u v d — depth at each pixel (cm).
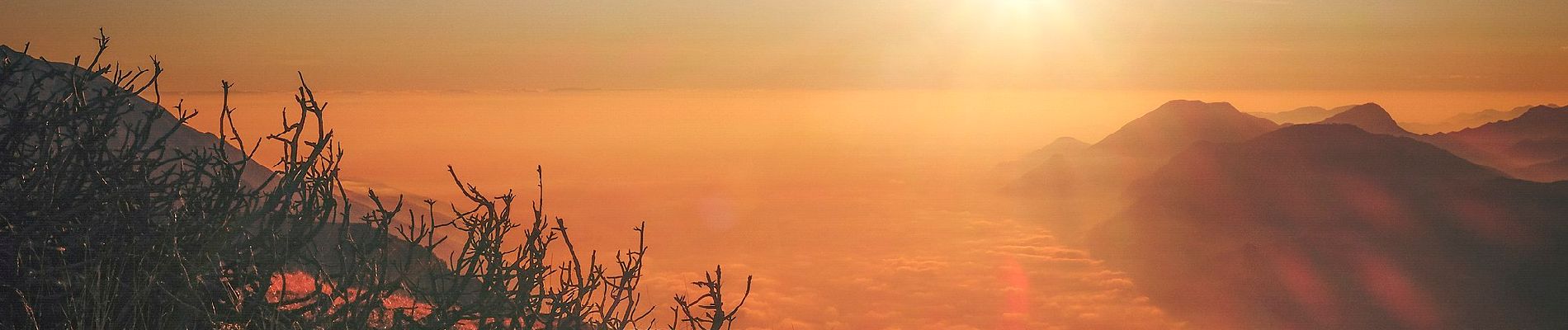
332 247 452
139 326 405
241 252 440
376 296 433
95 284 399
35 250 407
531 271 448
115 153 455
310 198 439
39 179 417
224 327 422
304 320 425
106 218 422
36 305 396
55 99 448
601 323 447
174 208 458
